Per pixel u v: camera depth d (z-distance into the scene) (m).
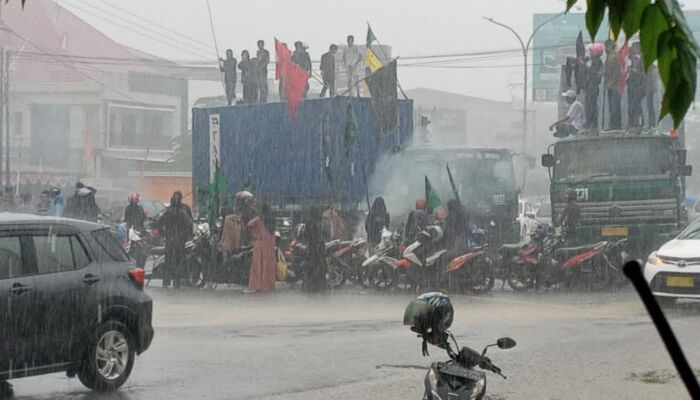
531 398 9.31
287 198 26.16
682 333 13.59
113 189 57.94
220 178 26.08
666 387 9.73
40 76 59.38
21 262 9.29
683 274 16.66
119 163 61.44
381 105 25.66
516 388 9.77
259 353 12.18
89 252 9.86
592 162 22.08
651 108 23.44
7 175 45.44
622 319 15.30
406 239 21.38
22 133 58.56
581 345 12.46
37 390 10.12
